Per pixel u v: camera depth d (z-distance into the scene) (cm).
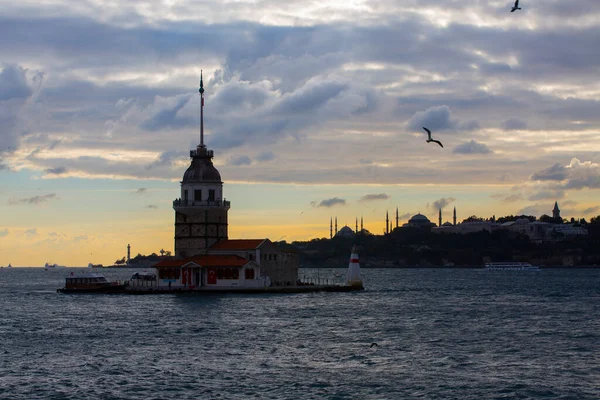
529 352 9981
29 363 9325
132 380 8394
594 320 13588
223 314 14225
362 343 10669
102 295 19950
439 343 10681
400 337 11231
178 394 7825
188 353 9906
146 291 19888
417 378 8456
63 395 7812
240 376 8550
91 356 9750
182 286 19812
